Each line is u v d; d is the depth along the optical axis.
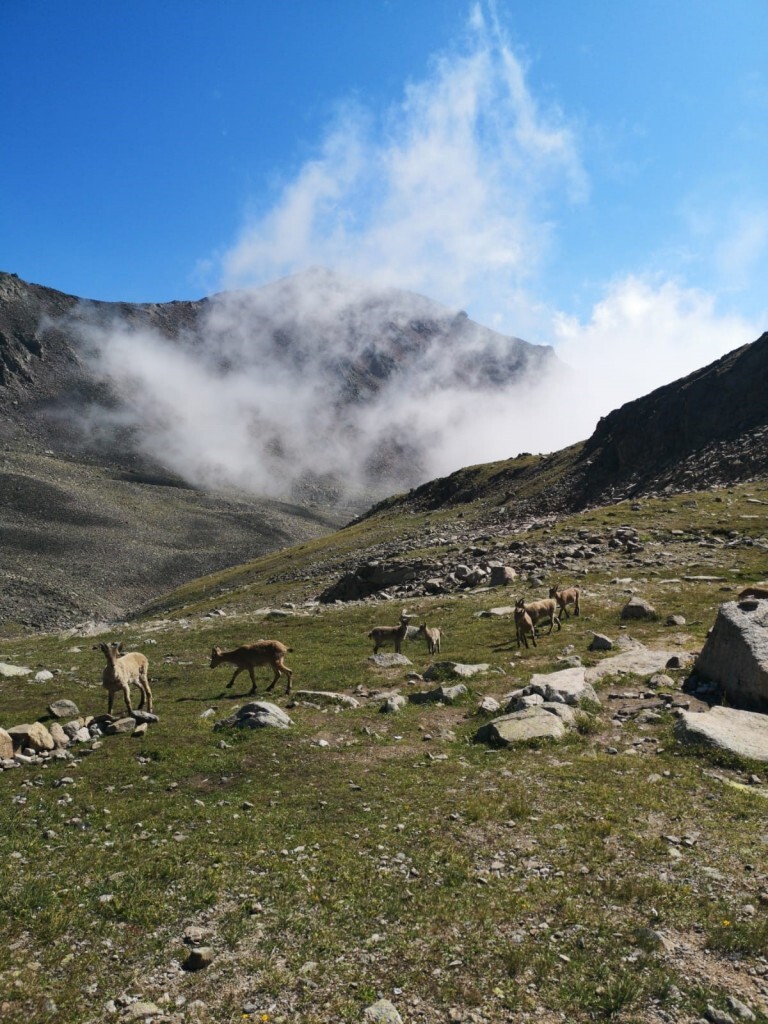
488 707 17.03
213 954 7.68
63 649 33.16
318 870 9.62
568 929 8.10
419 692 19.47
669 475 71.88
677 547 39.12
